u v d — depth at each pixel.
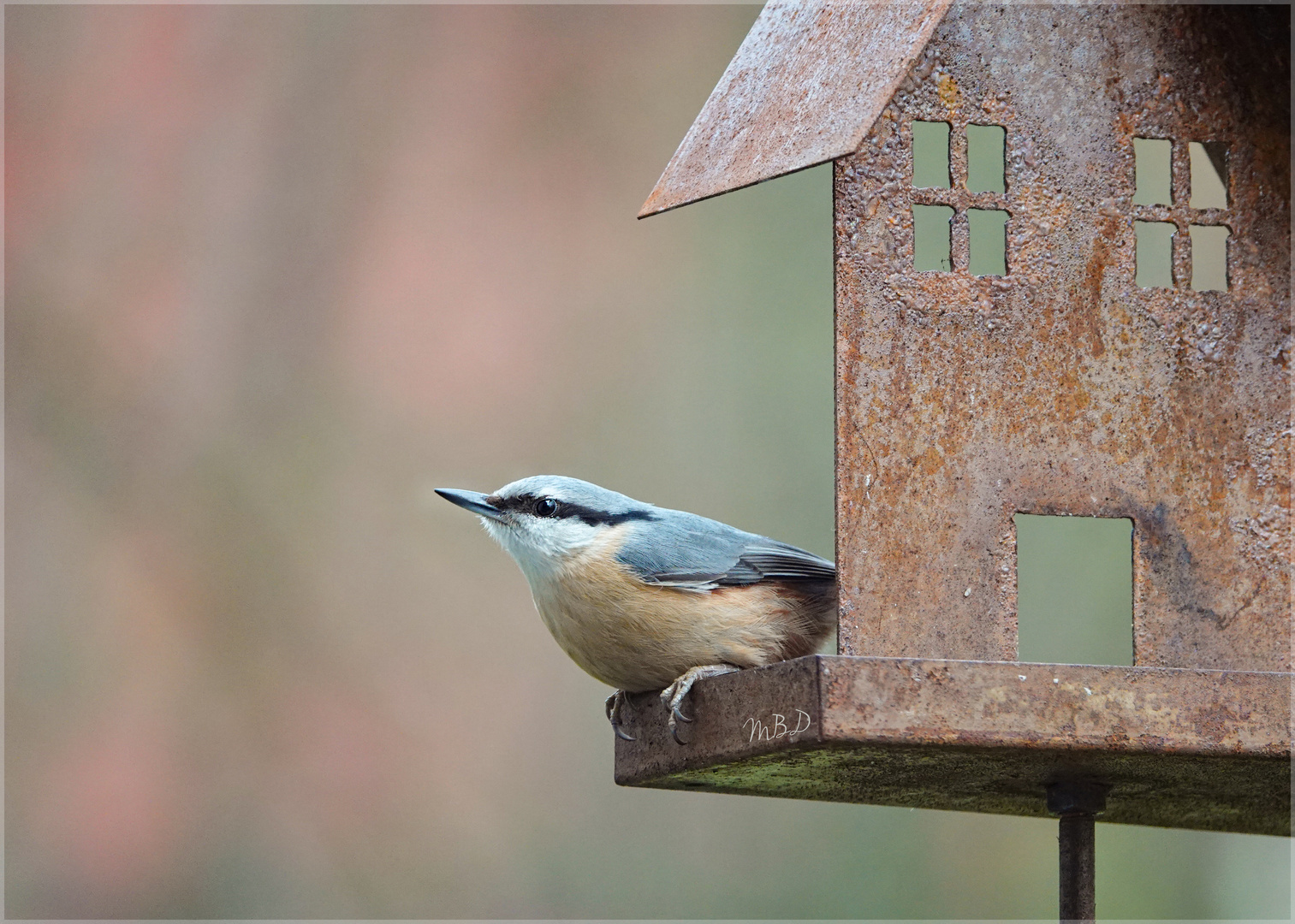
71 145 15.15
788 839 12.90
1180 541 6.73
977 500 6.52
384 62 15.73
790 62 7.16
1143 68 7.00
